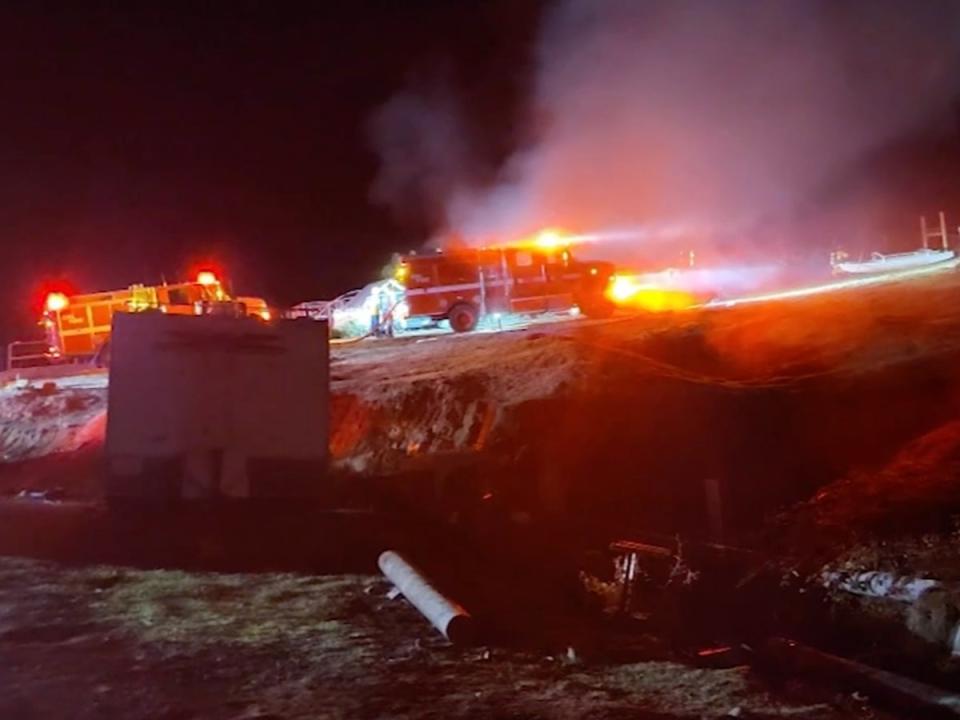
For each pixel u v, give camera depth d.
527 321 29.56
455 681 7.27
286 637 8.17
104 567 10.52
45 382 24.41
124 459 12.91
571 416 17.73
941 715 9.16
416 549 12.15
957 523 14.30
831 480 16.86
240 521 12.80
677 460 17.23
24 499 15.22
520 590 11.56
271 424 13.27
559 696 7.09
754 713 7.23
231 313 13.93
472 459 16.75
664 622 12.01
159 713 6.28
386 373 21.69
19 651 7.47
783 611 13.03
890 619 12.34
